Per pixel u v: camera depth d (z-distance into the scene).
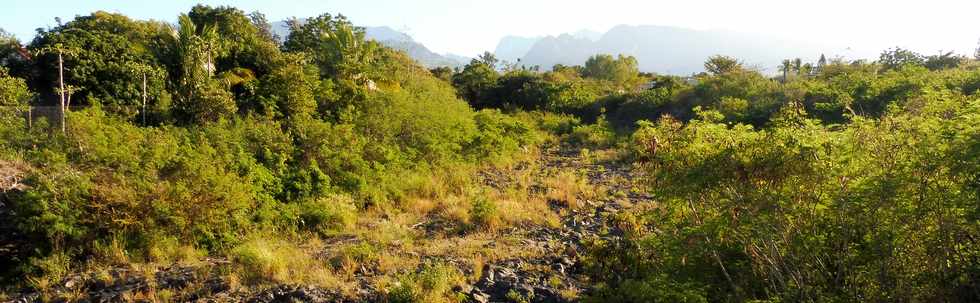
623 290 7.02
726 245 6.41
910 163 4.93
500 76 58.34
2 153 11.59
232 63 25.94
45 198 8.69
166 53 23.75
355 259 9.09
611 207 13.55
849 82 31.17
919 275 5.08
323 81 22.62
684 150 5.82
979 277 4.70
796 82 34.94
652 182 6.47
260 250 8.80
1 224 8.75
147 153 11.27
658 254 7.45
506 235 10.93
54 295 7.48
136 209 9.27
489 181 17.38
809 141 5.12
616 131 34.34
